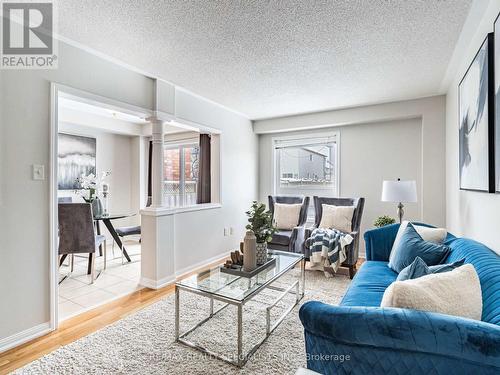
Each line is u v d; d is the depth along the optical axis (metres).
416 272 1.47
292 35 2.18
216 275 2.23
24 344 1.99
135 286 3.14
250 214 2.50
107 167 5.38
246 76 3.02
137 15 1.92
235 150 4.60
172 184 5.68
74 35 2.19
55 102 2.20
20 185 2.02
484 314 1.15
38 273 2.12
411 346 0.98
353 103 4.00
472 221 2.31
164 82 3.18
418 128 4.00
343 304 1.73
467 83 2.29
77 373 1.68
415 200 3.07
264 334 2.10
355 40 2.26
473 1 1.76
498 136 1.61
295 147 5.01
